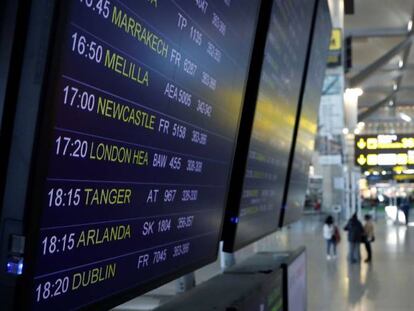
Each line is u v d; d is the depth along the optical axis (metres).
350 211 30.42
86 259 1.47
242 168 3.03
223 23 2.37
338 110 19.31
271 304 3.29
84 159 1.39
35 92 1.18
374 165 18.88
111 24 1.45
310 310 8.43
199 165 2.29
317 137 21.28
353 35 41.31
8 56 1.19
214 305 2.41
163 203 1.95
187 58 2.01
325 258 15.08
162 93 1.82
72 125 1.32
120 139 1.57
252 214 3.41
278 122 3.89
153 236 1.90
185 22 1.96
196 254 2.40
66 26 1.22
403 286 10.52
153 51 1.72
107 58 1.45
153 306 3.10
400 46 42.22
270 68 3.36
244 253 6.58
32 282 1.24
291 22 3.91
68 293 1.41
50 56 1.18
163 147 1.88
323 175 30.30
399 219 28.97
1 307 1.20
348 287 10.47
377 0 35.56
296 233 22.44
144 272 1.86
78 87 1.33
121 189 1.62
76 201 1.39
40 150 1.19
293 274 4.22
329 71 19.14
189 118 2.09
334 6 19.69
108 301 1.62
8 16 1.19
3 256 1.20
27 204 1.19
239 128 3.08
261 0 3.09
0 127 1.20
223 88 2.48
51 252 1.31
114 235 1.61
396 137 18.84
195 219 2.33
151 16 1.68
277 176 4.17
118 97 1.53
